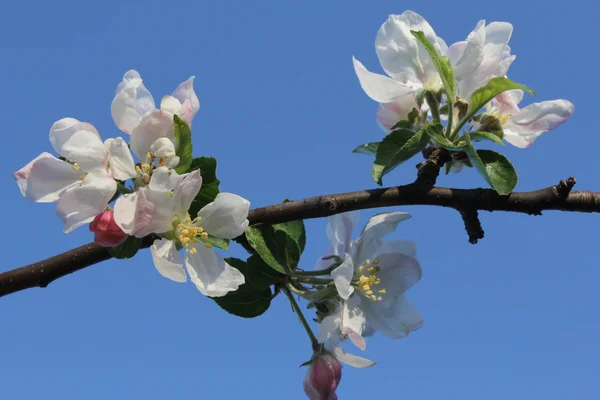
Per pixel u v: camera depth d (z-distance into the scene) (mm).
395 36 657
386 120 667
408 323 656
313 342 655
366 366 650
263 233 638
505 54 650
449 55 648
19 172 605
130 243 607
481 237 636
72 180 609
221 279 610
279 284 651
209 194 619
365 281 651
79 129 606
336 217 662
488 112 660
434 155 635
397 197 631
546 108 654
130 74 621
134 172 599
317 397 650
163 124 605
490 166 628
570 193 631
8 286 625
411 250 661
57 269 625
